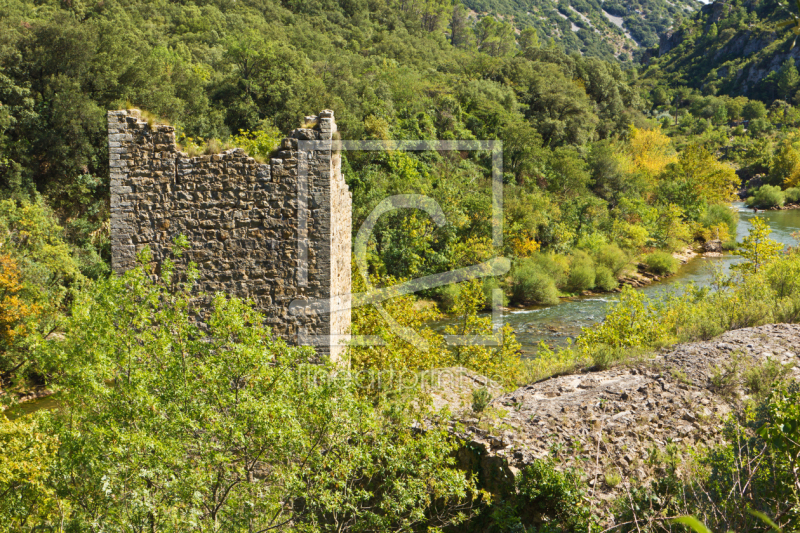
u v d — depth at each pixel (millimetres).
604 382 9922
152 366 7262
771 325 11922
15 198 28969
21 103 31641
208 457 6570
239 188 9484
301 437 6703
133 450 6250
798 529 4641
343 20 105750
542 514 7188
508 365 13836
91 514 6820
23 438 8352
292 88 42844
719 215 52312
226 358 6918
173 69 41656
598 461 7453
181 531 6211
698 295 18250
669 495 6344
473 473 7777
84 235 30719
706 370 9773
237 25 76312
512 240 36188
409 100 48906
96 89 34625
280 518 7328
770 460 5961
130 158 9430
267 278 9648
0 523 7840
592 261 36938
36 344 7430
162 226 9516
